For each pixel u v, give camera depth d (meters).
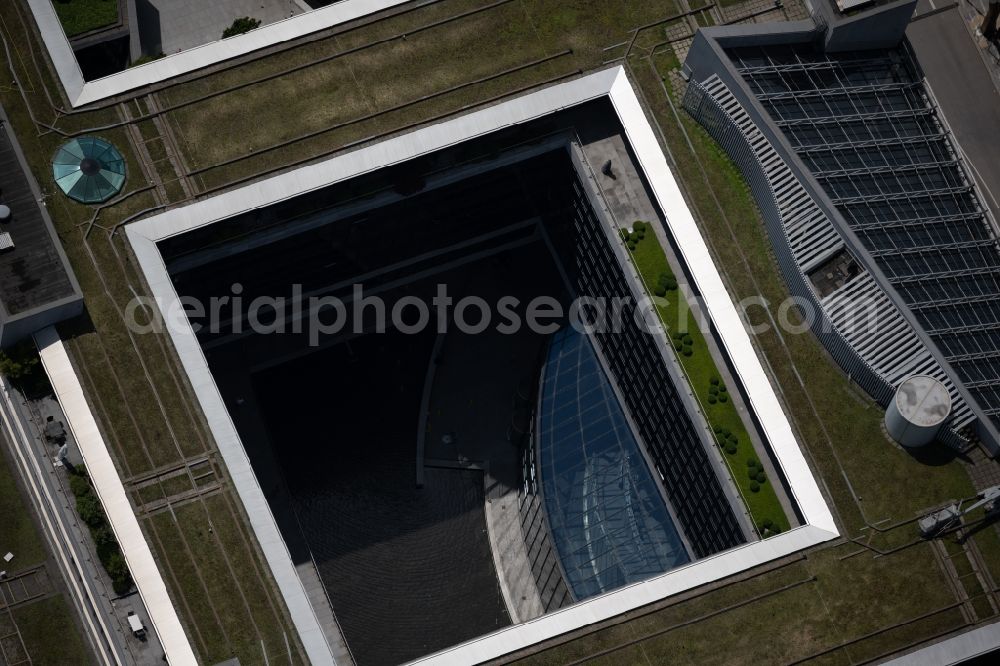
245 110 155.00
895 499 148.38
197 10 182.25
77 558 144.62
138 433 147.38
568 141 159.25
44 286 146.38
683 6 160.62
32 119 153.12
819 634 145.25
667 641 144.75
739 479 151.50
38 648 144.75
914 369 146.50
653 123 157.50
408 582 178.75
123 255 150.38
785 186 151.12
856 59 158.50
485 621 177.75
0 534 146.25
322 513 180.25
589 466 172.12
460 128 153.88
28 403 148.88
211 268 161.75
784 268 153.25
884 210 152.25
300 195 152.75
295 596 144.88
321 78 156.12
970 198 155.62
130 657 145.12
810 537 146.75
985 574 147.00
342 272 175.62
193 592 145.12
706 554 164.62
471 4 159.12
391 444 183.75
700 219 155.38
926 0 177.88
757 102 150.62
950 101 175.00
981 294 151.12
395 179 157.12
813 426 150.00
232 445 147.50
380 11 158.12
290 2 184.12
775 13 160.88
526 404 183.12
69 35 168.00
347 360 185.25
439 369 186.38
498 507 182.38
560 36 158.75
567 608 145.12
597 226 161.50
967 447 148.88
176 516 146.38
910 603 146.25
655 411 163.50
